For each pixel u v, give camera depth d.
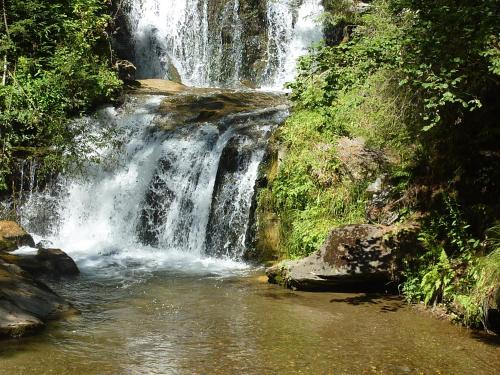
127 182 14.52
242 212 12.26
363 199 9.96
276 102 17.30
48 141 14.72
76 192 14.75
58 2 17.34
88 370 6.03
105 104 16.75
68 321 7.66
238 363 6.24
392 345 6.77
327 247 9.12
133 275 10.55
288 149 11.32
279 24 23.78
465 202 8.41
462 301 7.33
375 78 9.03
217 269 11.09
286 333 7.20
